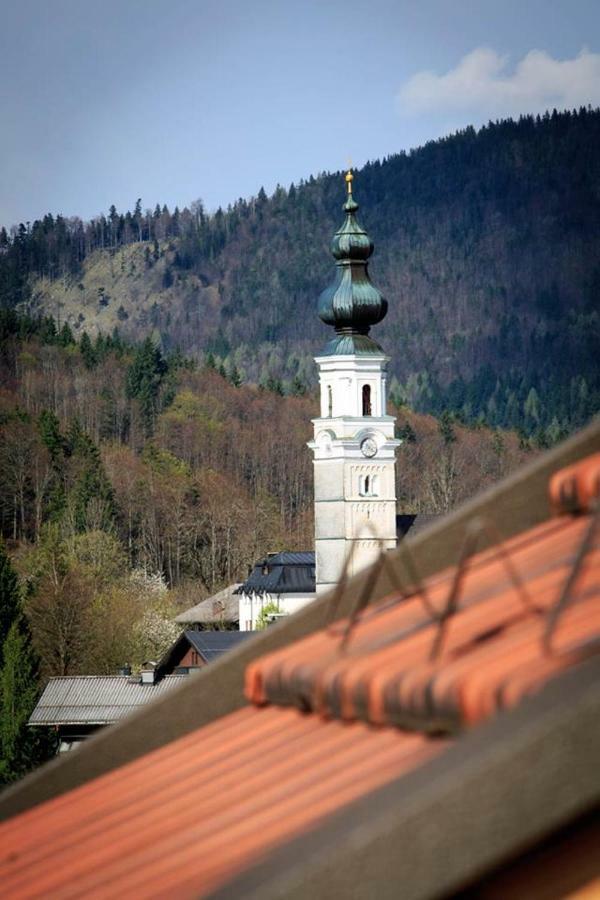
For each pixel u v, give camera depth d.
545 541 21.00
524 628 16.00
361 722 17.08
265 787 16.61
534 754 12.47
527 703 12.93
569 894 13.05
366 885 12.28
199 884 14.17
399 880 12.32
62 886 16.50
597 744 12.49
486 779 12.44
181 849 15.73
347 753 16.19
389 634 18.72
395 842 12.35
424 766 12.84
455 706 14.39
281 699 19.97
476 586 19.66
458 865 12.35
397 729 16.11
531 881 13.06
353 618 18.59
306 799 15.22
